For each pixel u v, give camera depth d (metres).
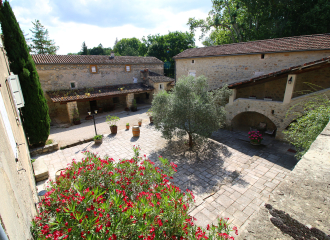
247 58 12.07
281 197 1.33
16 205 1.66
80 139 10.75
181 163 7.94
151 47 32.09
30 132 8.98
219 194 5.85
